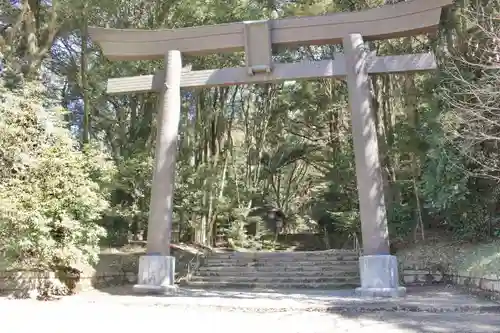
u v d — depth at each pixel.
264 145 18.52
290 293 8.34
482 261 7.36
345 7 12.15
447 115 8.03
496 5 7.82
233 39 8.93
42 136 7.56
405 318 5.38
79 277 8.27
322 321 5.31
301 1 12.73
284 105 17.09
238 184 16.88
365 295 7.23
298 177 21.34
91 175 8.22
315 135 17.80
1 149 6.96
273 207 18.86
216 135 15.38
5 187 6.80
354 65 8.27
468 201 9.41
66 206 7.18
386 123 12.65
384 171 11.72
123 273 9.94
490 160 7.89
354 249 12.55
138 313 5.94
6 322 4.98
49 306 6.36
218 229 16.59
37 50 9.57
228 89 15.33
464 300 6.54
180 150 13.78
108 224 11.57
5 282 7.16
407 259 9.63
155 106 12.63
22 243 6.56
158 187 8.59
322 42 8.73
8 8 10.18
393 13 8.26
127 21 11.66
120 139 12.63
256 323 5.21
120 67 11.88
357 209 13.33
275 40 8.73
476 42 8.34
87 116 11.43
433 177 9.18
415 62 8.19
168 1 11.41
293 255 11.96
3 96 7.45
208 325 5.09
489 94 6.68
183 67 9.36
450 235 10.34
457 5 8.77
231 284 10.20
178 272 11.04
